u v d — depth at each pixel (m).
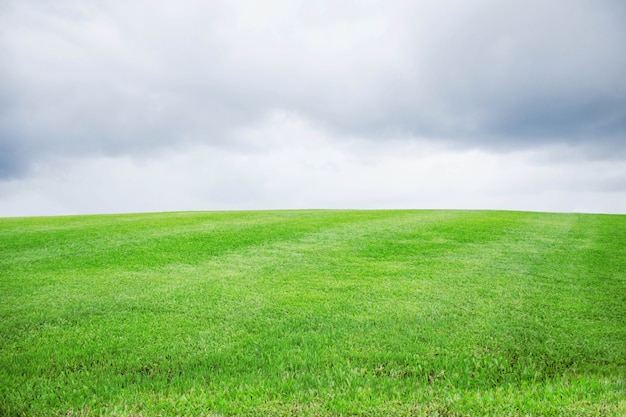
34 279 12.04
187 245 17.28
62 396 5.48
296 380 5.90
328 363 6.50
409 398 5.32
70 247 16.98
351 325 8.23
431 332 7.80
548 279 11.91
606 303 9.75
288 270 13.03
